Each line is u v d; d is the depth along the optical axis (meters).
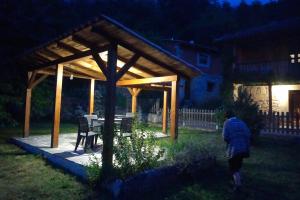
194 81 26.22
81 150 8.46
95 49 6.81
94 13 30.08
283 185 6.12
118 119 10.40
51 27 21.86
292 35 16.97
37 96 17.14
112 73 6.09
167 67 8.09
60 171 6.88
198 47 26.56
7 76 16.55
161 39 26.23
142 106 22.22
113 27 5.78
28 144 9.35
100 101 21.69
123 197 5.23
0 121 15.66
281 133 12.50
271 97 17.05
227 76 20.16
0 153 8.80
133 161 5.95
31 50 9.00
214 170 7.08
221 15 40.34
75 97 21.00
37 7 21.66
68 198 5.25
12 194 5.39
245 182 6.28
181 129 16.95
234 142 5.75
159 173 5.91
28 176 6.50
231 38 18.94
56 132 8.88
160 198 5.30
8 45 18.77
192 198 5.32
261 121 11.14
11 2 19.80
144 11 36.31
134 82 10.70
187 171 6.36
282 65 16.66
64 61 8.68
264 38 17.95
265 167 7.56
